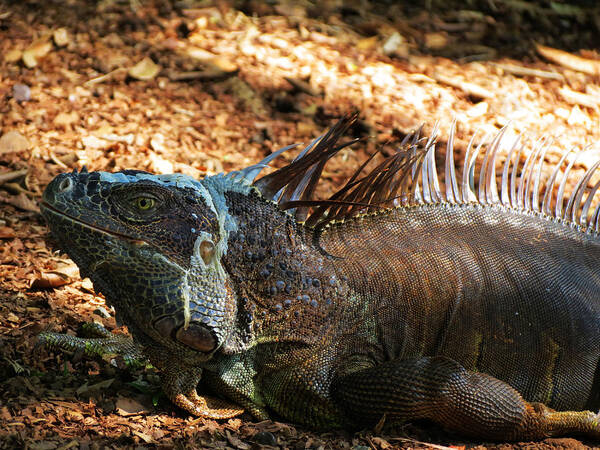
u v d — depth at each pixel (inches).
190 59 538.6
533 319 272.4
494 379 247.1
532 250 282.7
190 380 233.8
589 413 259.9
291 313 238.5
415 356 258.8
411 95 536.1
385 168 267.6
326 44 587.2
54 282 309.3
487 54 614.5
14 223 361.4
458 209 281.3
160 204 220.7
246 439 232.4
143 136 453.4
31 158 417.1
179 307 217.6
